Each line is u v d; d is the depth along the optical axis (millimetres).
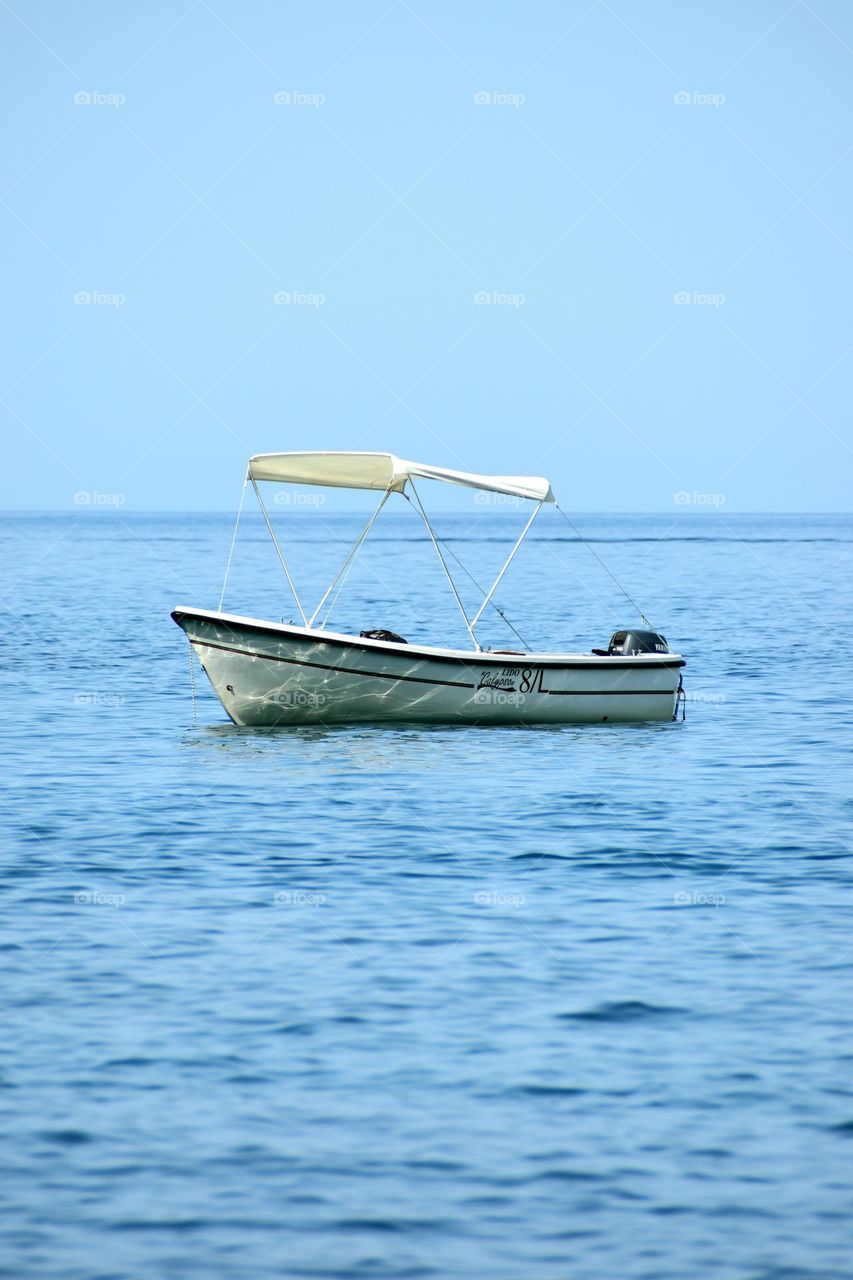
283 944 31734
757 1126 23062
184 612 58688
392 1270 19203
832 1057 25625
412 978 29547
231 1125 22969
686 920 33688
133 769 53156
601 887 36656
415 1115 23344
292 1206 20672
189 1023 27016
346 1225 20203
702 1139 22656
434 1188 21156
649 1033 26688
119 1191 21016
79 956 30812
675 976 29734
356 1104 23703
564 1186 21250
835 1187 21281
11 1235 19906
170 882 36969
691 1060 25500
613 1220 20391
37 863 38812
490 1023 27141
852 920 33688
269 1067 25078
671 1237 19969
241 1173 21516
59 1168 21609
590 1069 25094
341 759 55219
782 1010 27844
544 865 38938
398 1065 25219
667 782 50812
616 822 44312
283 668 59438
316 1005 27984
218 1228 20109
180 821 44125
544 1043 26234
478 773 52375
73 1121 23031
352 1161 21875
